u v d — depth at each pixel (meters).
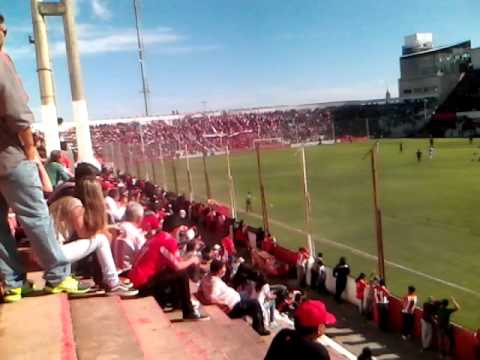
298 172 62.31
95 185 6.39
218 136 105.06
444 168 56.88
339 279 19.92
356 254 27.42
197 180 59.47
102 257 6.56
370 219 35.88
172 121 104.44
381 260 19.64
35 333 4.43
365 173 58.06
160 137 101.94
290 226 35.34
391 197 43.31
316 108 117.50
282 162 73.94
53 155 10.13
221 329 7.61
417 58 112.88
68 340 4.32
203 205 34.59
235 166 72.31
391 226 33.34
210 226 32.53
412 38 124.12
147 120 102.69
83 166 6.47
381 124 114.56
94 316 5.33
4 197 5.17
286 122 114.00
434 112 107.44
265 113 114.19
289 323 14.27
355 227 33.78
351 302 19.75
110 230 8.15
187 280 7.61
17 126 4.77
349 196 45.22
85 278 7.33
